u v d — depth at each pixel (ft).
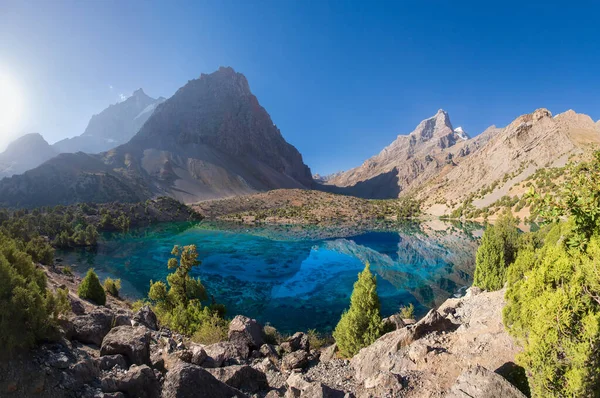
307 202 593.01
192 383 25.12
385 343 36.55
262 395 32.22
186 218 458.09
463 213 447.42
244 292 135.74
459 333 35.47
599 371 17.07
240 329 50.75
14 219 268.21
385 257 211.00
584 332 17.92
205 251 233.14
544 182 380.78
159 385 28.25
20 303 26.09
